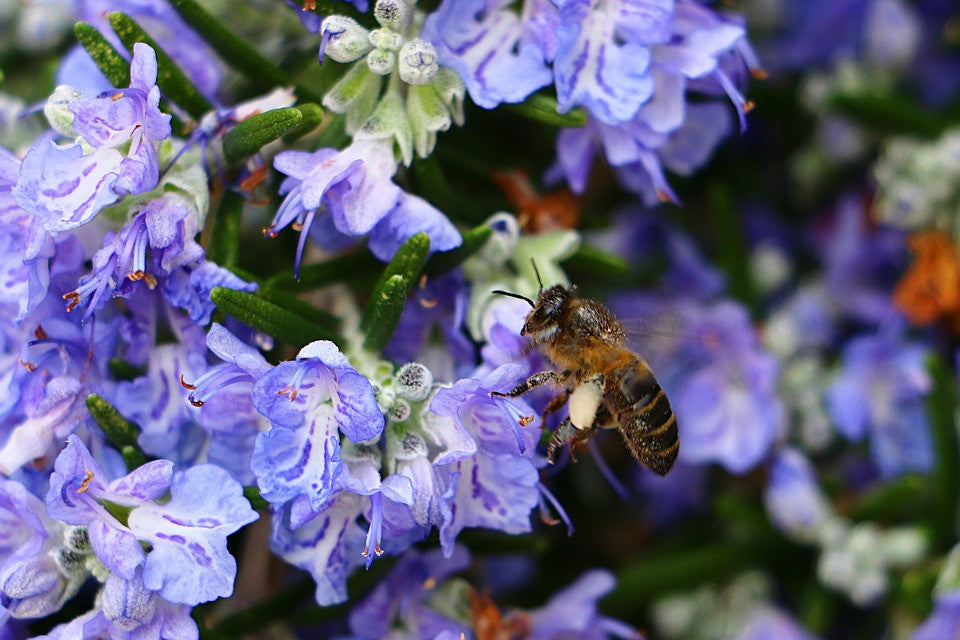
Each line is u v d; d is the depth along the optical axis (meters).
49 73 0.22
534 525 0.22
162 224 0.20
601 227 0.23
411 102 0.21
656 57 0.21
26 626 0.21
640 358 0.22
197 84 0.21
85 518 0.20
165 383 0.20
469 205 0.21
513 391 0.20
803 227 0.25
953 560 0.22
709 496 0.24
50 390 0.20
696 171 0.24
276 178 0.21
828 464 0.24
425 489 0.20
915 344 0.24
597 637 0.22
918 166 0.23
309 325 0.20
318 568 0.20
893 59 0.24
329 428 0.20
